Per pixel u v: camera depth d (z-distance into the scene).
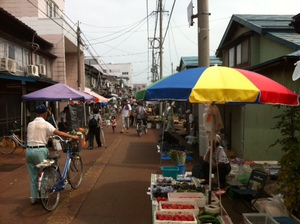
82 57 23.70
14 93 13.25
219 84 3.67
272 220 4.09
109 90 43.69
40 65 16.02
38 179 5.32
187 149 11.18
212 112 5.07
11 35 13.37
